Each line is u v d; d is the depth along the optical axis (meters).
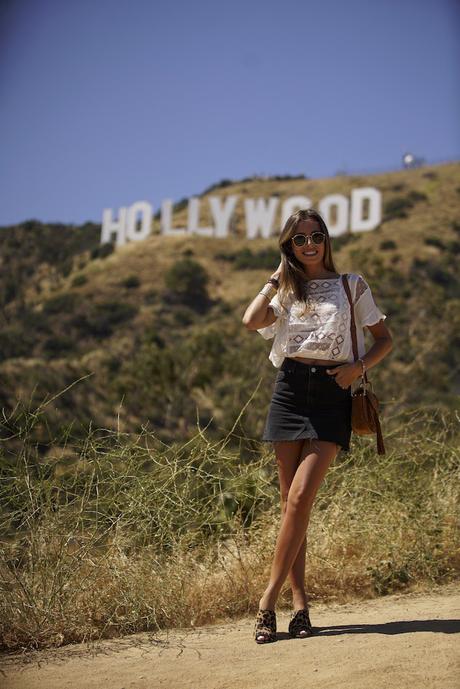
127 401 19.17
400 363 16.59
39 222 84.44
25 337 52.22
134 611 4.01
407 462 5.52
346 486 5.21
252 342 19.83
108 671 3.21
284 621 4.08
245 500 4.91
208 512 4.75
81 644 3.77
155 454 4.58
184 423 16.97
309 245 3.86
